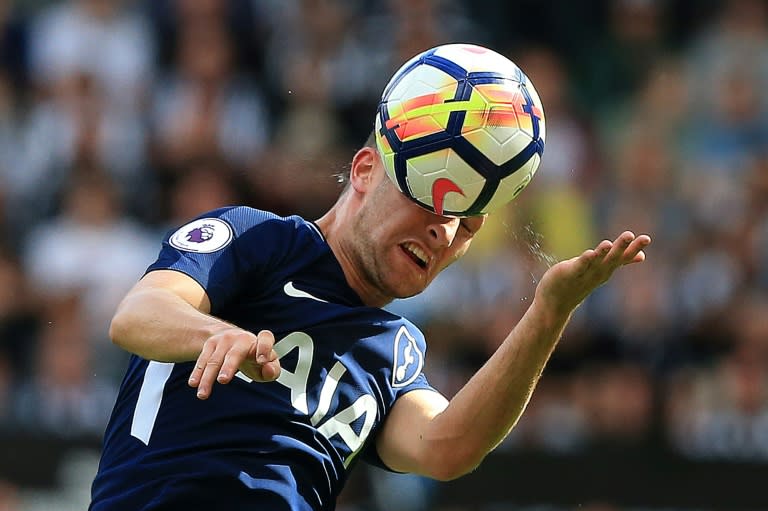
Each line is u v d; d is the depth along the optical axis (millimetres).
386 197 12320
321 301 12508
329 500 12477
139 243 32281
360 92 34406
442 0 36375
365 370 12555
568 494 26438
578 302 11344
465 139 11484
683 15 38469
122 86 35406
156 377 12359
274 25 36406
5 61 36562
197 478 11836
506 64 11852
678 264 31469
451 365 28641
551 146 33719
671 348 29453
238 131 34062
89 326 30438
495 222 29875
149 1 36094
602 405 28328
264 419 12062
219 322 10781
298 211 27781
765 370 28984
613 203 33125
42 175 34000
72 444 27875
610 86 37188
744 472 26375
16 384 29156
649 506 26438
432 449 12219
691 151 35406
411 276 12406
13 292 30844
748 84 36406
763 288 31531
